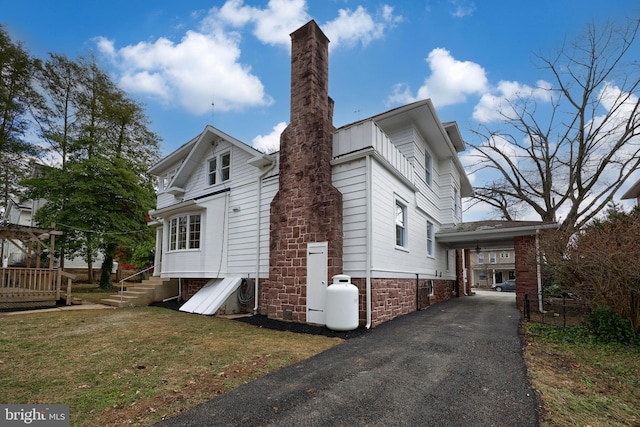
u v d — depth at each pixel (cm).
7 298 1032
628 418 312
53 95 2088
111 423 290
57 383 387
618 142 1553
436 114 1120
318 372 421
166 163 1614
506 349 535
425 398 342
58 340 598
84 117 2159
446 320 812
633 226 634
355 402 332
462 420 298
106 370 432
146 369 436
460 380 394
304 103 859
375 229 773
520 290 1102
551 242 814
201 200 1067
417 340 597
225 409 316
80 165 1683
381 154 808
